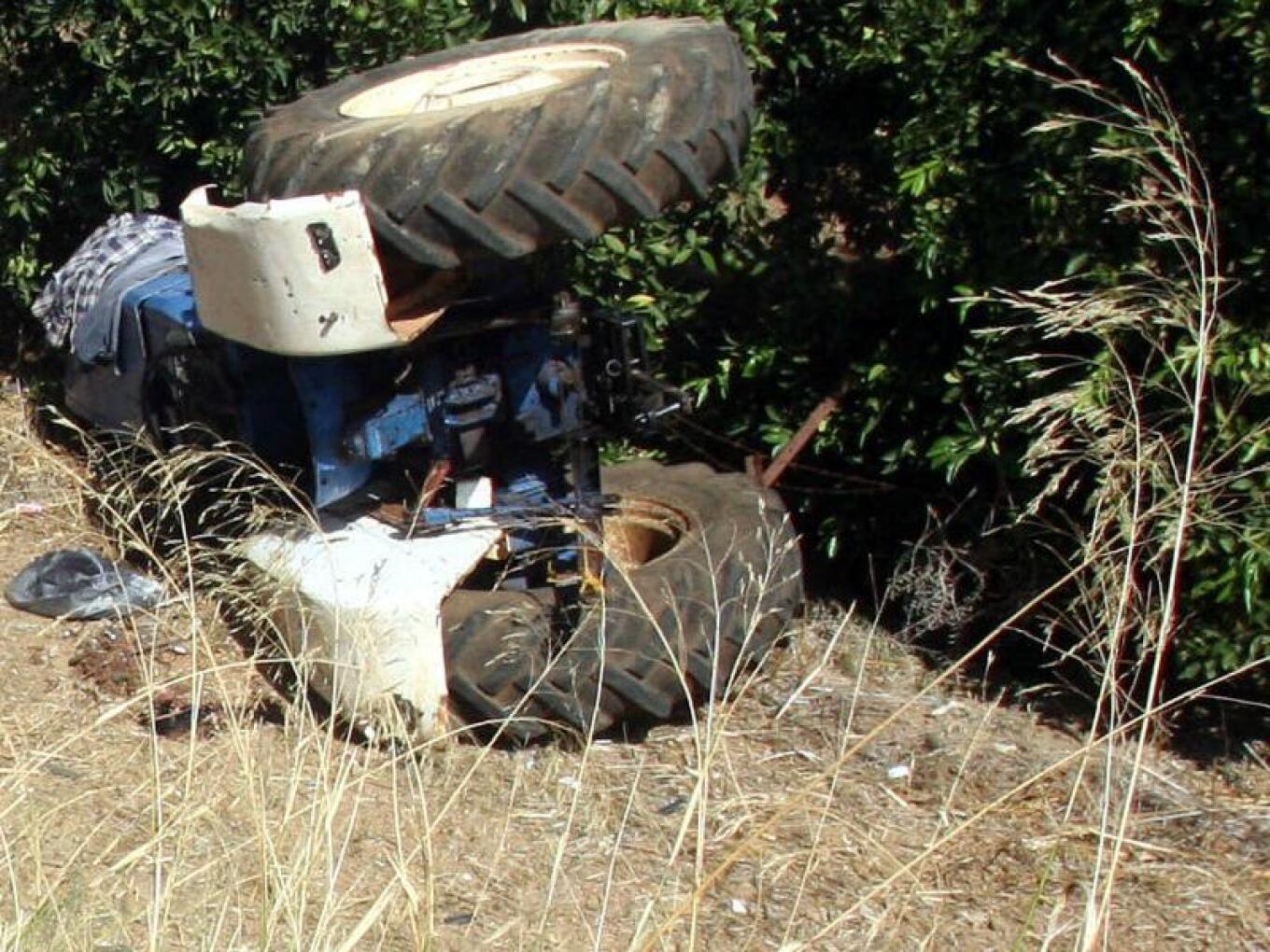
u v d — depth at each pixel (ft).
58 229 22.89
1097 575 13.55
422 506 15.83
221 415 17.44
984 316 18.20
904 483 19.56
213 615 16.11
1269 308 15.93
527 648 15.74
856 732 16.83
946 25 17.72
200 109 21.38
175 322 17.98
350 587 15.37
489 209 14.57
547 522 15.02
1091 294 14.70
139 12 20.57
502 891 14.20
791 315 19.97
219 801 13.84
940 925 14.14
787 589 17.34
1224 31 15.40
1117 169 16.29
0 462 20.52
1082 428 15.72
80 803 14.62
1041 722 17.34
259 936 11.84
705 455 20.84
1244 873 14.97
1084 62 16.52
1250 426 15.87
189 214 15.26
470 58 17.57
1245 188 15.75
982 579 18.34
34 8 21.12
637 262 20.07
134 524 18.35
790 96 20.40
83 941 11.76
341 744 15.97
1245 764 16.76
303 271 14.65
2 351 23.90
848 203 20.29
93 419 19.75
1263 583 16.25
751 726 16.94
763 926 13.98
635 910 14.05
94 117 21.62
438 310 15.17
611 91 14.84
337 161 14.87
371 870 14.32
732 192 20.20
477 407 15.88
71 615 17.25
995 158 17.48
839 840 15.03
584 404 15.92
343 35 20.48
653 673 15.98
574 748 16.14
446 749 15.70
